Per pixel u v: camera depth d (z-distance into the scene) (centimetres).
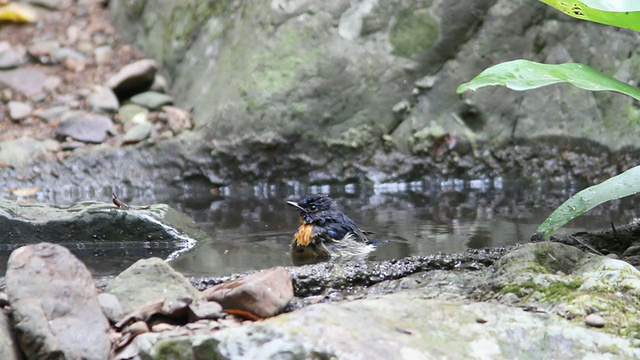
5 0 1523
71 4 1552
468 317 504
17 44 1452
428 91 1202
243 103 1206
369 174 1204
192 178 1206
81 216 834
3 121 1284
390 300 517
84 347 497
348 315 490
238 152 1204
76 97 1320
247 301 539
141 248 810
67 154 1205
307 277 621
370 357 455
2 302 532
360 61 1195
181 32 1350
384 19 1194
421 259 652
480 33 1185
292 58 1203
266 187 1207
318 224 790
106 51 1422
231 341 468
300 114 1195
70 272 520
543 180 1183
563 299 527
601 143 1157
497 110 1191
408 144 1204
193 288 577
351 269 636
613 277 544
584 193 634
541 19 1179
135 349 502
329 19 1202
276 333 467
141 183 1195
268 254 770
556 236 730
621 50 1160
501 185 1173
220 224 924
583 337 488
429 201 1048
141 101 1304
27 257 516
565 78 630
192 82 1309
